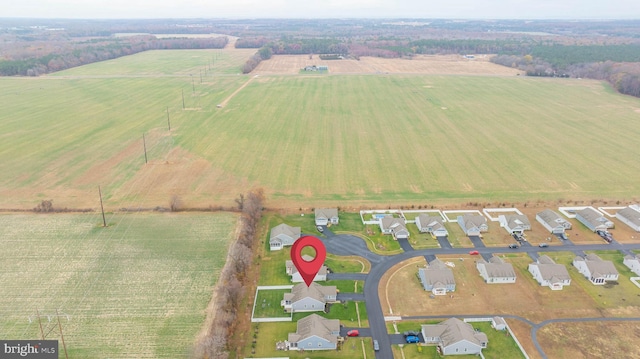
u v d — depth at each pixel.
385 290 79.12
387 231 97.19
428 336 67.25
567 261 87.44
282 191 117.19
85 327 68.69
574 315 73.06
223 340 65.50
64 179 121.69
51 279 79.75
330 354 65.44
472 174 127.50
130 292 76.62
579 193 115.88
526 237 95.88
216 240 92.94
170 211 105.00
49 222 99.38
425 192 116.75
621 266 85.94
